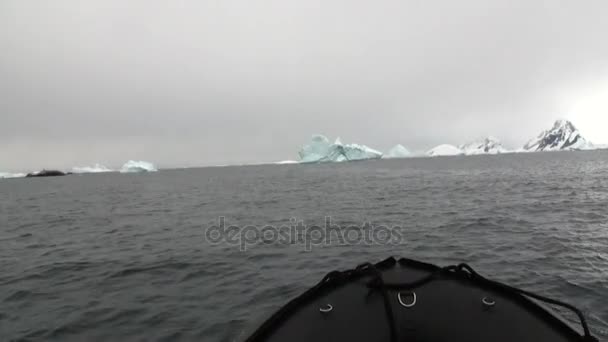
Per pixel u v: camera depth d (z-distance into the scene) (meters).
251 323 3.05
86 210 22.92
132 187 48.59
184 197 29.98
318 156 116.19
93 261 9.28
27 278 7.97
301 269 7.84
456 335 2.54
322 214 16.89
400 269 3.37
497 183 30.22
